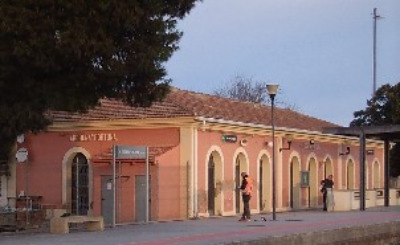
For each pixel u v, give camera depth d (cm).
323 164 4400
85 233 2116
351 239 2355
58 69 2041
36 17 1959
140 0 2112
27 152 3397
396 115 5556
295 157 4019
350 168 4844
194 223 2625
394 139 4119
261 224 2519
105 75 2080
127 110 3234
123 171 3166
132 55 2130
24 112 2256
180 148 3089
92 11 1994
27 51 1948
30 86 2091
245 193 2852
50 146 3391
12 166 3450
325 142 4441
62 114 3322
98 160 3228
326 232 2203
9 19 1939
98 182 3247
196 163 3095
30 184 3419
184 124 3088
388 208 3809
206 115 3203
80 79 2088
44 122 2533
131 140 3206
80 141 3328
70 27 1969
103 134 3278
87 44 1984
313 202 4244
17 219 2544
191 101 3466
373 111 5691
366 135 3850
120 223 2755
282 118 4250
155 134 3159
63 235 2045
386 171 4081
